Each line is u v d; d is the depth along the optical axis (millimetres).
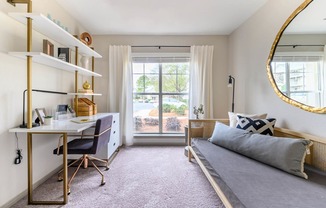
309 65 1682
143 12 2707
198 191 1921
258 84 2568
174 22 3061
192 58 3596
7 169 1661
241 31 3121
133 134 3713
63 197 1781
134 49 3693
